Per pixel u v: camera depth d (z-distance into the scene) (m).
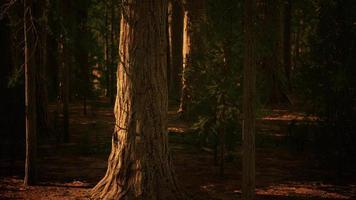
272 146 13.83
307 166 11.43
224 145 11.03
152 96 7.58
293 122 13.67
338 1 10.06
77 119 19.25
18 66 13.47
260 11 9.48
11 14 13.08
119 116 7.75
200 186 9.31
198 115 10.61
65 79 14.11
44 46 14.81
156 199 7.50
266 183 9.73
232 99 10.15
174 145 13.70
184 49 16.97
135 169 7.54
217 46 9.98
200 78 10.43
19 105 13.13
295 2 12.04
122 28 7.70
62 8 12.78
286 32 25.70
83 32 17.64
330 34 10.10
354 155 10.30
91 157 12.07
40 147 13.30
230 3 9.36
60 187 8.98
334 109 10.23
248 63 6.52
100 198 7.73
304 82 10.36
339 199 8.61
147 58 7.53
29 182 9.09
